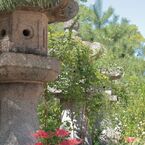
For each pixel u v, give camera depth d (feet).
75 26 28.14
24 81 16.58
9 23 16.61
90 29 68.64
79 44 24.81
